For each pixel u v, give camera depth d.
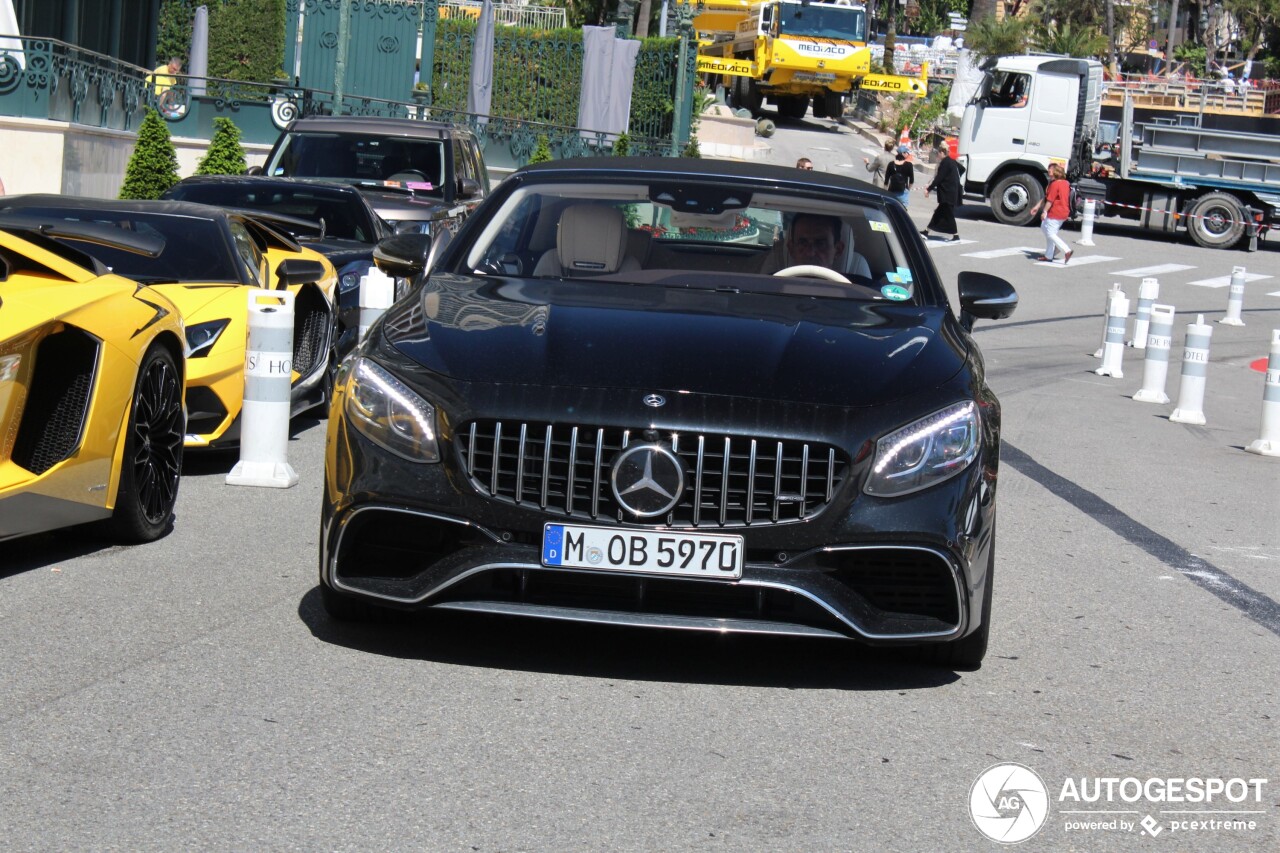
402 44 30.62
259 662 4.74
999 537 7.64
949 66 70.62
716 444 4.48
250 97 27.19
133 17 25.53
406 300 5.35
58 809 3.55
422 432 4.57
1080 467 10.11
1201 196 32.50
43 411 5.54
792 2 46.41
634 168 6.33
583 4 47.84
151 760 3.89
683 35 31.84
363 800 3.70
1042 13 76.62
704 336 4.93
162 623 5.13
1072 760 4.33
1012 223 34.34
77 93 20.20
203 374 7.73
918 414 4.63
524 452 4.50
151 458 6.33
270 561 6.10
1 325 5.30
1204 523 8.38
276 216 11.01
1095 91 34.06
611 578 4.51
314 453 8.77
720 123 40.94
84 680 4.50
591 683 4.72
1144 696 4.99
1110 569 7.02
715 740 4.28
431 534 4.63
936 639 4.64
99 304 5.89
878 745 4.33
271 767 3.89
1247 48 79.38
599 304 5.23
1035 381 15.27
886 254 5.96
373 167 15.38
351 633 5.10
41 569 5.79
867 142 48.41
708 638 5.29
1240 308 23.50
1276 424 11.36
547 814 3.68
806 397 4.61
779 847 3.57
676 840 3.58
